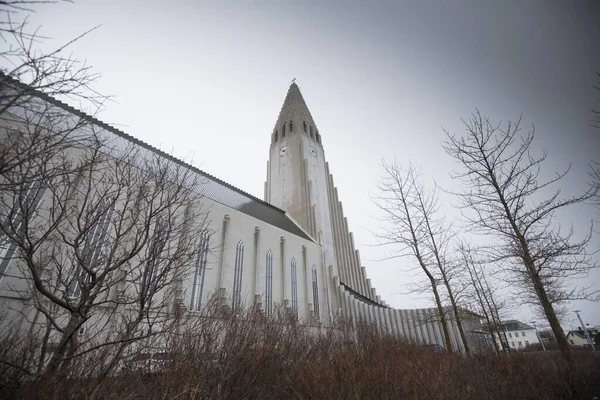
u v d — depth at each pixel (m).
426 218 19.22
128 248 13.09
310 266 39.72
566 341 10.56
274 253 34.50
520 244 12.53
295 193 57.22
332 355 10.55
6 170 4.49
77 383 4.91
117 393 4.94
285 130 71.12
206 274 25.47
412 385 7.09
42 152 4.87
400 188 20.41
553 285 13.71
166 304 7.23
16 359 4.97
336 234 66.06
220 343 7.21
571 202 11.29
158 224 7.70
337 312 32.62
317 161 64.75
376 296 65.75
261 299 29.28
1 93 4.06
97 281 6.07
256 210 41.78
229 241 29.41
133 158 8.65
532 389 8.42
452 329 44.78
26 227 5.34
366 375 7.39
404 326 46.19
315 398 6.36
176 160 9.81
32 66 4.11
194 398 5.14
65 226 9.95
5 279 11.99
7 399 4.33
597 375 11.48
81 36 4.46
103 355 5.58
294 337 10.45
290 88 82.44
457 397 6.75
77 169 6.14
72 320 5.63
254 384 6.71
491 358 12.20
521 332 86.06
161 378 5.54
